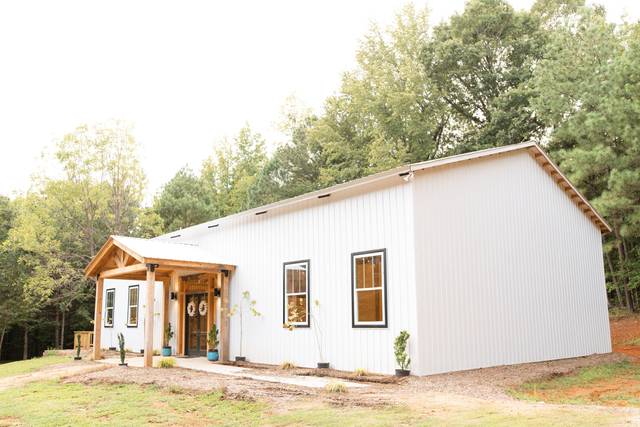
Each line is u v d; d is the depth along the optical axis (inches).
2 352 1434.5
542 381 429.1
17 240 1088.2
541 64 941.2
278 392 350.3
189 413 311.3
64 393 397.1
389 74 1232.2
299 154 1360.7
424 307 428.8
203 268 606.9
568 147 967.6
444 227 462.9
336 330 490.9
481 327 475.5
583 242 644.7
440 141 1298.0
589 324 622.5
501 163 542.0
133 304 805.9
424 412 279.3
